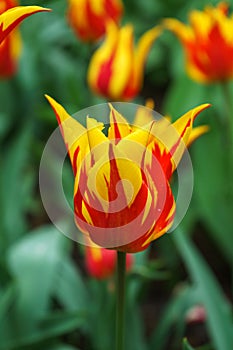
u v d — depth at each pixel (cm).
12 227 141
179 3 207
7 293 112
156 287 159
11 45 125
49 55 193
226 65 123
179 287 159
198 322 143
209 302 104
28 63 180
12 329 112
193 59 125
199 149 143
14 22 76
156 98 212
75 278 126
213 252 168
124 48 121
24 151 156
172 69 197
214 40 120
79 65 199
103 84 123
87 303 123
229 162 139
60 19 190
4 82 175
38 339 109
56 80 188
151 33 123
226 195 137
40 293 113
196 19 121
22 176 172
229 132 135
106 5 136
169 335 143
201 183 140
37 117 178
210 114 149
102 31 138
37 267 115
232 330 103
